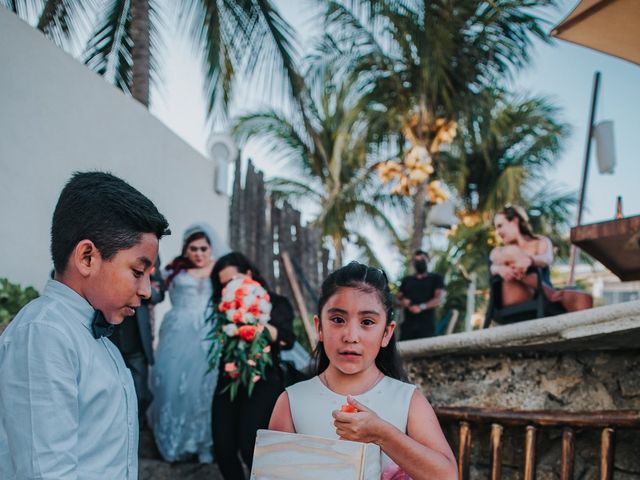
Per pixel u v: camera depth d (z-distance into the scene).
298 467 1.42
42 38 4.07
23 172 3.88
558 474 2.31
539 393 2.43
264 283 3.46
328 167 11.59
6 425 1.23
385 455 1.65
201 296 3.87
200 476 3.58
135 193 1.42
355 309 1.69
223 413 3.15
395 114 10.61
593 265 13.65
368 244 12.12
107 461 1.34
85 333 1.37
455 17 9.27
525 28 9.56
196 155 6.22
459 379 2.65
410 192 10.85
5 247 3.71
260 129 11.74
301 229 7.73
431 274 5.73
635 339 2.08
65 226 1.37
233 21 6.77
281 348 3.22
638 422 2.04
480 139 10.80
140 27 6.13
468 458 2.37
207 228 4.09
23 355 1.26
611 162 4.76
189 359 3.69
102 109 4.73
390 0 8.96
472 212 13.39
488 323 3.50
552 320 2.17
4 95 3.74
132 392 1.48
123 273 1.37
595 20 3.06
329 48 10.14
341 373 1.74
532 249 3.37
